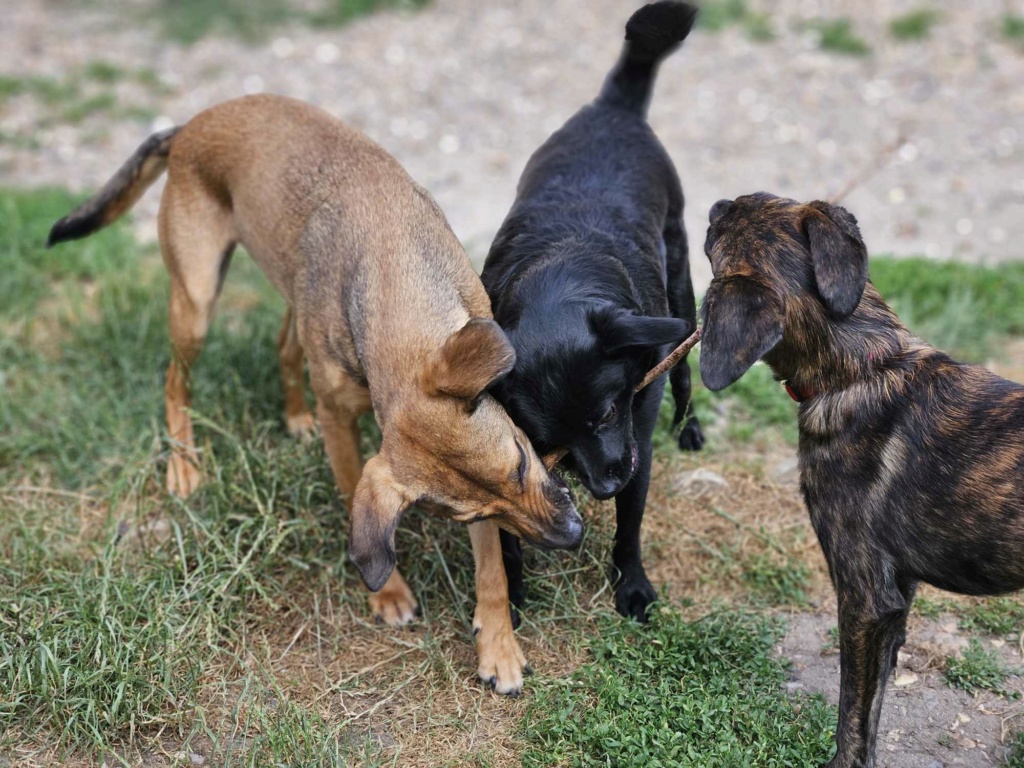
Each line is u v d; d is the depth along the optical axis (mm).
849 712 3631
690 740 3893
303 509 5082
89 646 4223
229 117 5211
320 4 13398
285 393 5805
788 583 4746
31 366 6414
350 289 4309
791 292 3607
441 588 4812
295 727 3988
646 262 4375
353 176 4680
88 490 5496
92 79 11281
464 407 3449
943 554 3500
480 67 11797
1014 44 11586
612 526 4992
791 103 10672
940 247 8070
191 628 4469
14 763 3918
